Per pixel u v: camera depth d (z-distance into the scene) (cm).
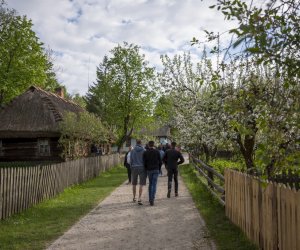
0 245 714
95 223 905
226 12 350
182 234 778
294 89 330
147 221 916
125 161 1845
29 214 1020
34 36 3344
